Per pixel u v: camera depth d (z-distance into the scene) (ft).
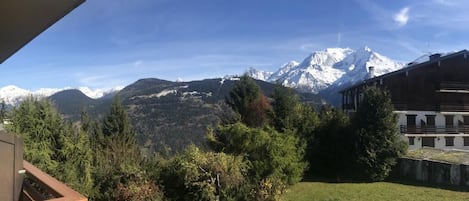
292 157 82.17
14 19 11.43
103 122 103.55
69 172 55.26
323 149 97.25
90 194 55.77
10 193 16.03
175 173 61.21
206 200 58.85
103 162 72.18
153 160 65.72
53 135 60.34
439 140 122.83
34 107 60.95
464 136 123.85
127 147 95.09
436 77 124.98
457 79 126.11
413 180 88.17
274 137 78.48
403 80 123.13
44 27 12.25
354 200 71.56
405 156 92.17
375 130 90.48
